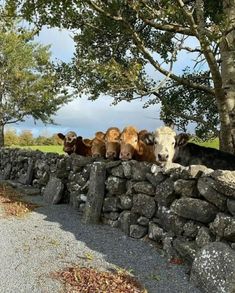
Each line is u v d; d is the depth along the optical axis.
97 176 3.71
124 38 5.34
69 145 5.45
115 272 2.51
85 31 5.24
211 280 2.21
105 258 2.75
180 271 2.51
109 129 3.99
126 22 4.38
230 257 2.18
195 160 3.69
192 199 2.63
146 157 3.72
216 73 4.09
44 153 5.70
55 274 2.49
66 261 2.71
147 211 3.10
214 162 3.70
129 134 3.65
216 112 6.16
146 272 2.51
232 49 4.58
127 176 3.42
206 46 3.62
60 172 4.83
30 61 13.51
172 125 3.50
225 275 2.16
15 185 6.15
